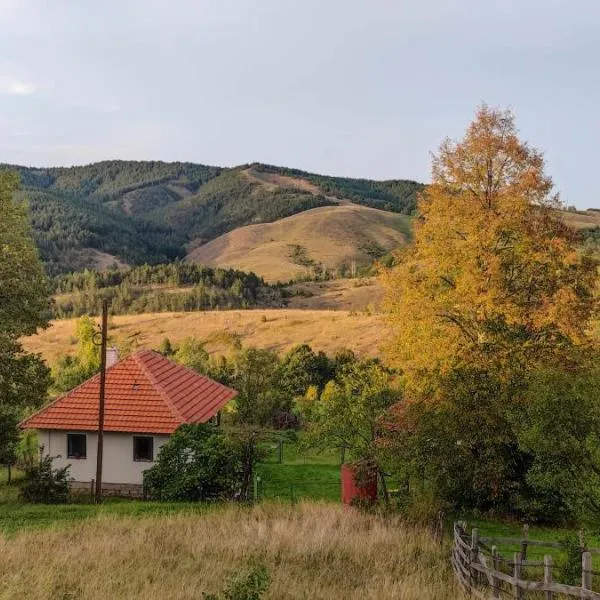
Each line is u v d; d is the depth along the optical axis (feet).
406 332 83.35
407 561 53.26
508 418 56.85
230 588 31.83
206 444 91.35
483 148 82.33
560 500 71.05
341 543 57.52
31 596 39.27
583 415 49.57
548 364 69.72
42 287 104.99
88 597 39.83
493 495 73.77
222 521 64.75
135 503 87.15
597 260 80.48
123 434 102.27
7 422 99.81
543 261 78.02
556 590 38.47
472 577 46.11
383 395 78.95
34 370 103.55
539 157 82.74
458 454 69.82
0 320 98.02
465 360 74.54
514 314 76.07
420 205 86.12
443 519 69.00
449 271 82.17
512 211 78.69
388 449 70.74
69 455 103.45
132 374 111.65
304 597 42.14
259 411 103.91
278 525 61.00
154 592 40.93
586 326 78.79
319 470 113.60
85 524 65.10
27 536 57.62
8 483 104.42
